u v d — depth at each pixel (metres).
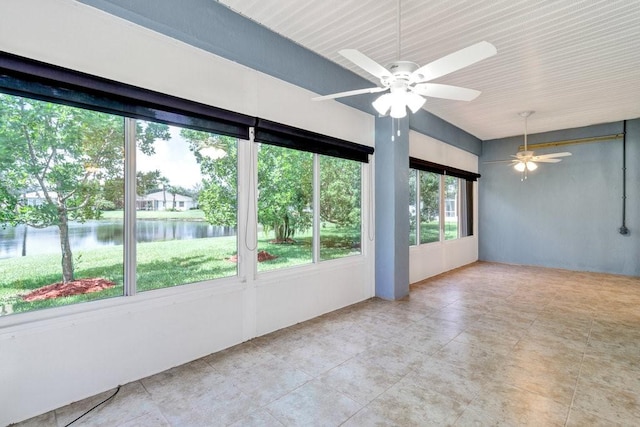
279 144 3.34
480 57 1.78
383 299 4.50
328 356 2.78
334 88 3.75
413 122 4.96
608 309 4.05
